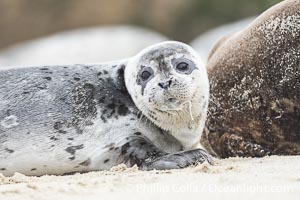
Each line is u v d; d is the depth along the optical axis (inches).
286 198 676.7
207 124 1194.6
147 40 2950.3
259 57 1096.8
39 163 1033.5
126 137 1029.8
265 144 1125.1
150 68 1019.3
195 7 3858.3
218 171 866.1
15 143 1025.5
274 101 1091.3
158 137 1046.4
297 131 1087.0
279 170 860.0
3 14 3870.6
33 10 3892.7
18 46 3548.2
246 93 1121.4
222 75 1154.0
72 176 919.0
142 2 3937.0
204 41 2775.6
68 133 1032.8
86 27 3887.8
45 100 1047.6
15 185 814.5
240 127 1146.7
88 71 1084.5
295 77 1060.5
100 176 891.4
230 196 692.7
